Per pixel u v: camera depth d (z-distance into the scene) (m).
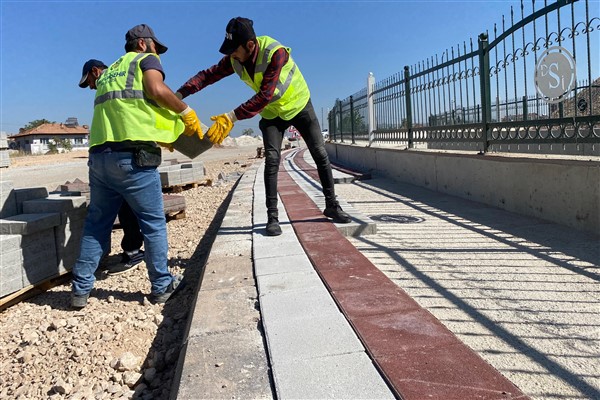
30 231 3.91
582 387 1.99
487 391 1.83
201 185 12.59
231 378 2.09
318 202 6.78
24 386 2.57
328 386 1.94
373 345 2.25
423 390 1.85
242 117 4.04
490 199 6.20
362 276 3.28
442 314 2.82
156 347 3.01
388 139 10.48
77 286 3.68
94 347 2.96
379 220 5.71
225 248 4.34
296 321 2.59
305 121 4.70
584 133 4.59
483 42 6.23
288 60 4.33
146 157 3.53
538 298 2.99
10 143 83.19
